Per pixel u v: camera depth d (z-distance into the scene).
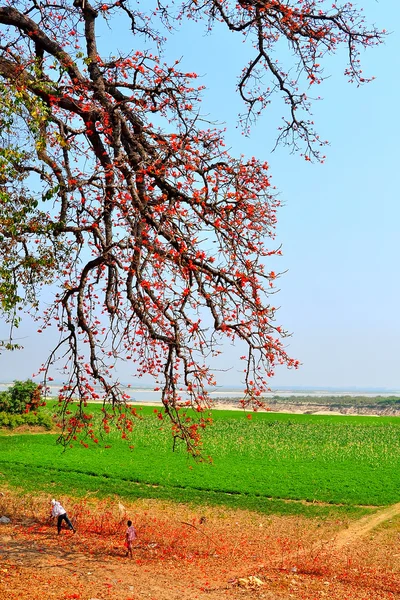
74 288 13.94
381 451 52.28
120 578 14.54
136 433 56.06
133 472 37.53
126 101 14.10
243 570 17.58
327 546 22.80
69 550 17.53
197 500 31.42
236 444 54.25
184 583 14.88
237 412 95.75
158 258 12.78
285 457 47.94
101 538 20.34
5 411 56.19
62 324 13.92
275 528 25.98
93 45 15.16
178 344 12.70
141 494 31.97
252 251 13.48
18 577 13.16
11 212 12.91
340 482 37.19
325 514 29.34
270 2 15.34
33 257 13.36
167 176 13.56
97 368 13.48
